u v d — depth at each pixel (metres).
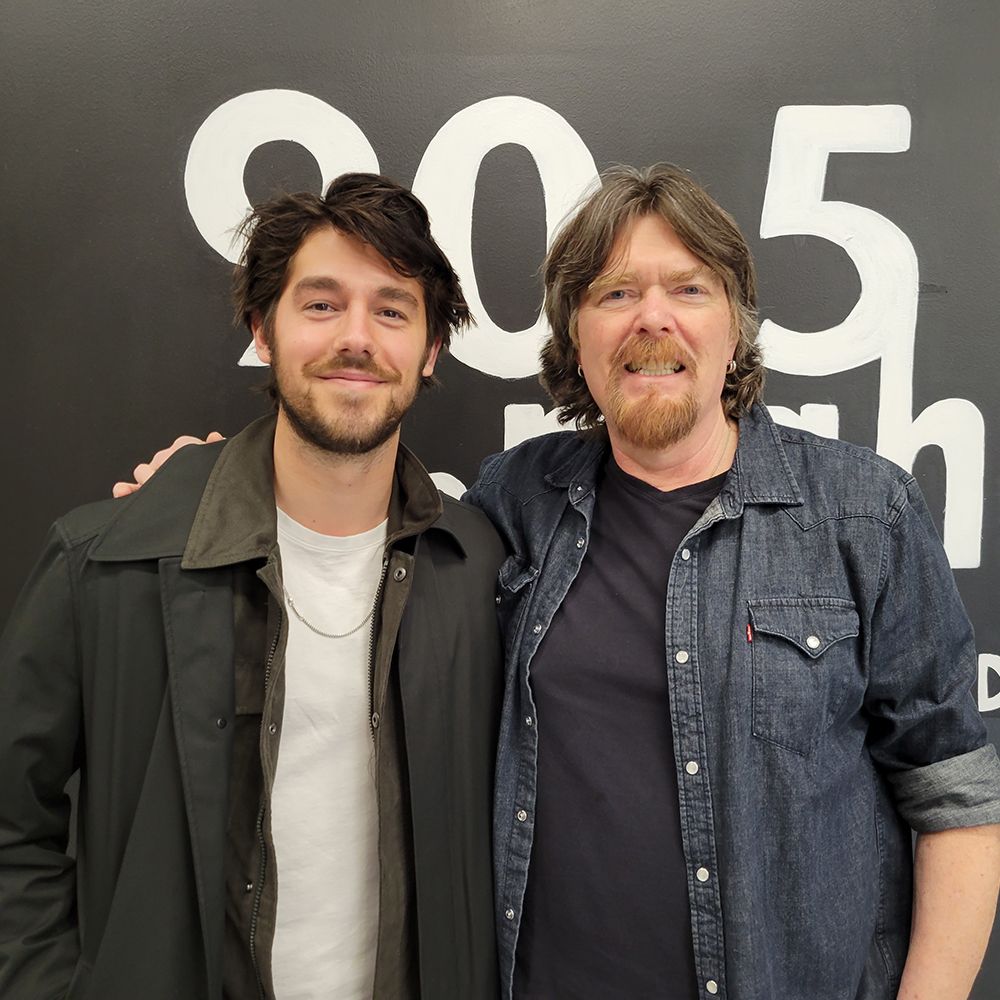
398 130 1.59
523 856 1.14
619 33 1.58
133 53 1.57
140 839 1.04
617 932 1.08
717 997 1.04
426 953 1.11
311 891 1.14
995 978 1.66
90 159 1.59
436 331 1.25
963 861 1.12
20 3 1.57
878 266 1.60
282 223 1.12
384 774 1.14
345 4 1.57
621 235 1.14
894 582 1.11
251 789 1.12
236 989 1.11
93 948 1.06
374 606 1.18
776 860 1.05
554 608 1.18
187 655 1.08
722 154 1.59
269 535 1.13
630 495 1.22
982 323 1.61
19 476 1.63
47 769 1.10
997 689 1.65
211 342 1.62
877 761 1.20
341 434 1.09
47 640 1.08
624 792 1.09
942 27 1.57
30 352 1.62
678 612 1.11
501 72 1.58
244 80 1.58
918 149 1.59
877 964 1.16
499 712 1.26
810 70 1.58
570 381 1.34
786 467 1.17
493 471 1.42
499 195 1.60
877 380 1.62
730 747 1.05
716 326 1.14
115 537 1.10
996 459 1.62
